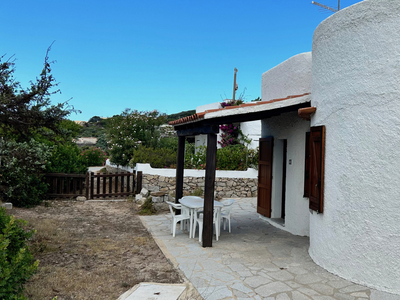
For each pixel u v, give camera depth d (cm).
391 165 425
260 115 702
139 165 1259
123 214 996
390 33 430
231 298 416
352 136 465
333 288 440
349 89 473
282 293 427
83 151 2534
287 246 652
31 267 342
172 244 670
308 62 745
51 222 834
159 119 1766
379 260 432
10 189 928
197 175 1300
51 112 595
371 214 441
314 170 546
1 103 523
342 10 491
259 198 944
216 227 711
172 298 418
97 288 451
